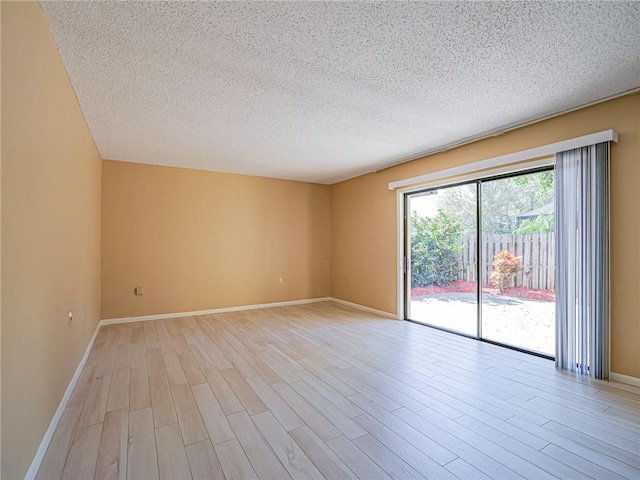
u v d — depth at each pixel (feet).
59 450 5.85
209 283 17.63
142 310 15.88
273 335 13.33
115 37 6.23
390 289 16.70
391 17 5.68
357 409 7.39
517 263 11.56
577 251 9.36
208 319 16.17
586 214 9.18
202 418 6.98
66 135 7.57
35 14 5.23
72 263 8.33
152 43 6.43
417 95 8.77
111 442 6.11
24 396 4.81
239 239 18.58
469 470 5.39
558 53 6.78
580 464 5.52
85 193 10.39
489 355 10.95
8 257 4.24
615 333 8.77
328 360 10.50
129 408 7.39
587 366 9.20
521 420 6.90
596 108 9.15
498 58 7.00
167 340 12.58
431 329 14.25
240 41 6.40
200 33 6.13
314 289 21.31
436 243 14.67
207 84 8.13
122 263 15.44
